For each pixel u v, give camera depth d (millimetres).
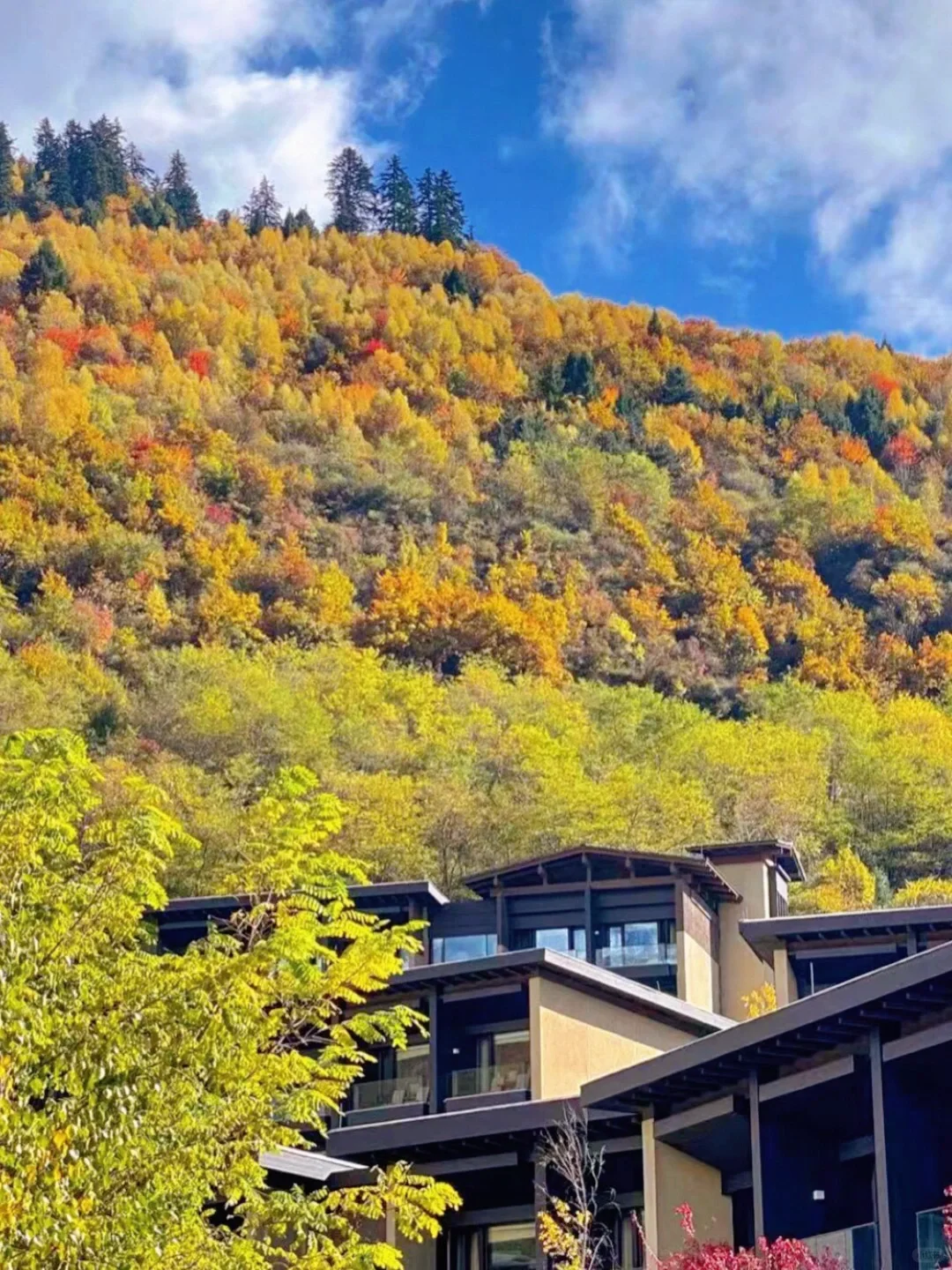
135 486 198000
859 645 199500
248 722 137000
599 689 175375
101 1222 20578
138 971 23000
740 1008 62219
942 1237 26688
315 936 26734
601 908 62062
